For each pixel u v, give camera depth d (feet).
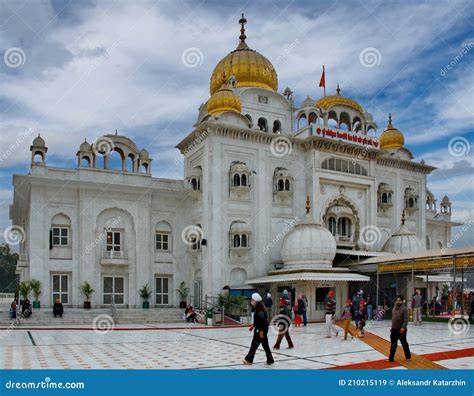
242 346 49.29
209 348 47.60
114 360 39.68
